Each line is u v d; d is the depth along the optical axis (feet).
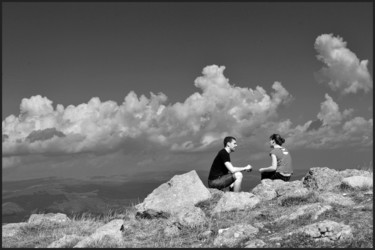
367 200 32.40
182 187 39.63
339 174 41.19
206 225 31.32
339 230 24.86
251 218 31.94
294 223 28.71
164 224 33.86
